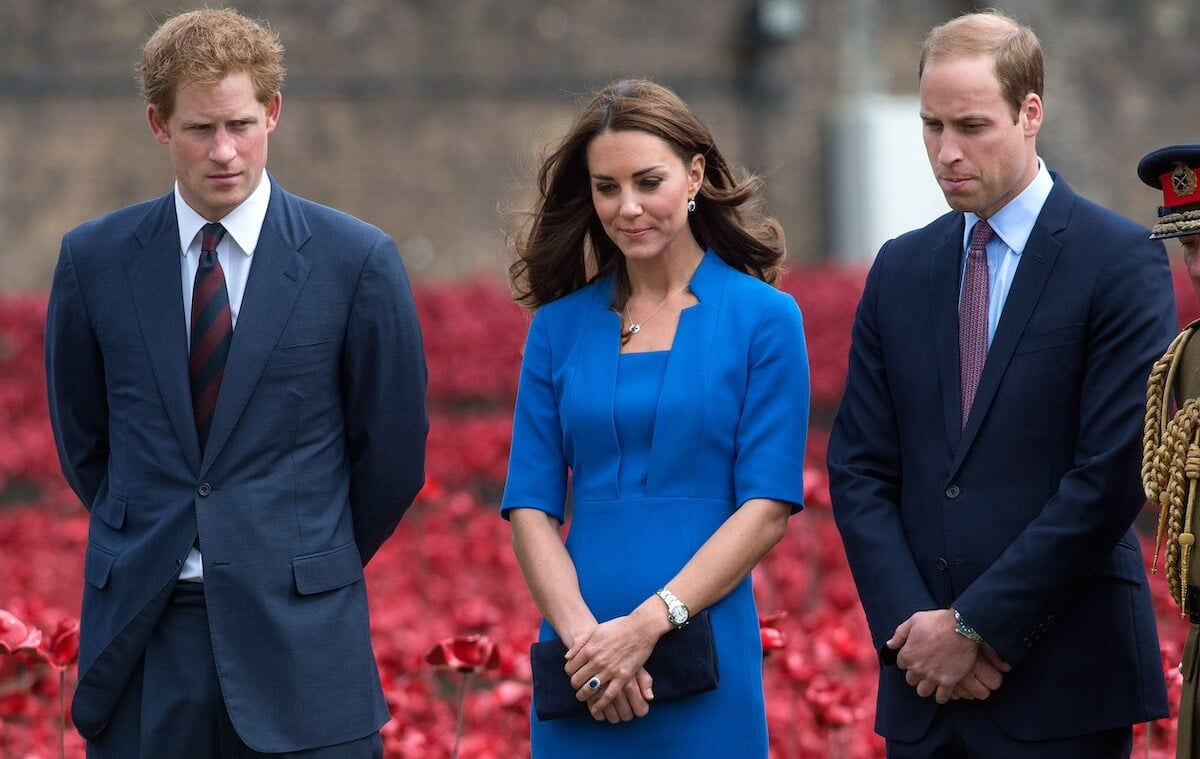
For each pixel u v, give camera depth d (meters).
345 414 14.87
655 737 13.79
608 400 14.32
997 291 14.53
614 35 71.38
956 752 14.28
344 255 14.70
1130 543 14.41
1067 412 14.11
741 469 14.12
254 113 13.94
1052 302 14.18
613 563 14.03
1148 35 75.19
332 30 69.62
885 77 73.31
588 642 13.55
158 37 14.05
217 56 13.68
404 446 14.91
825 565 27.39
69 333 14.77
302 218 14.78
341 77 69.62
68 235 14.98
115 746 14.32
